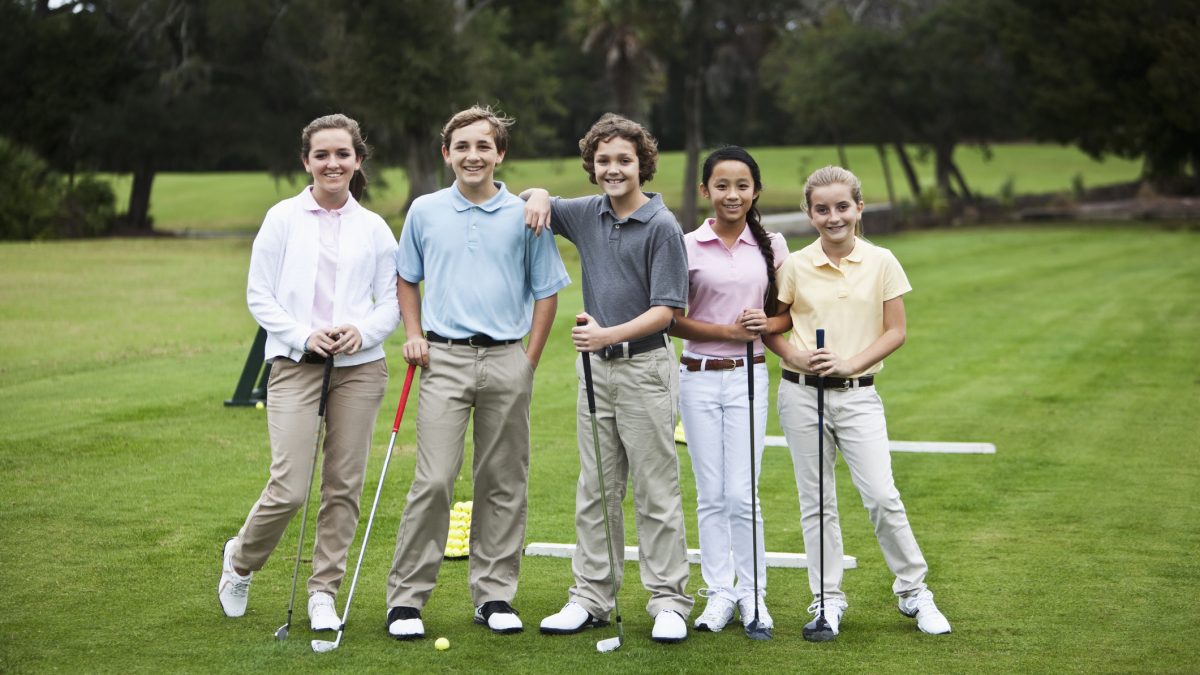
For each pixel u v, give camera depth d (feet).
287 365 15.52
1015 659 14.48
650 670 14.07
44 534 20.21
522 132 126.31
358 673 13.89
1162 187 149.89
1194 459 26.58
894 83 127.54
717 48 200.75
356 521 16.10
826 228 15.79
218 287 62.85
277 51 125.49
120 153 125.08
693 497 23.86
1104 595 17.10
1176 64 106.73
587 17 153.69
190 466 25.45
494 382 15.52
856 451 15.76
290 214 15.61
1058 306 55.77
